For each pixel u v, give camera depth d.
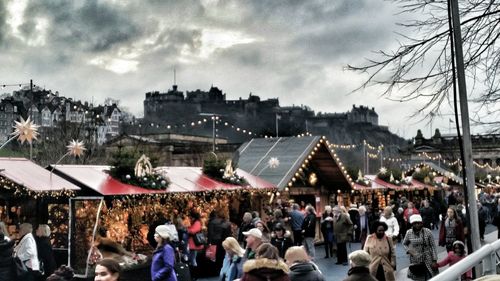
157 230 8.70
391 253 11.18
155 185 18.08
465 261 3.62
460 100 7.54
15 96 88.75
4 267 9.42
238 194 22.83
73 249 14.92
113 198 16.23
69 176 16.25
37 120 82.75
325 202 30.66
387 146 66.44
